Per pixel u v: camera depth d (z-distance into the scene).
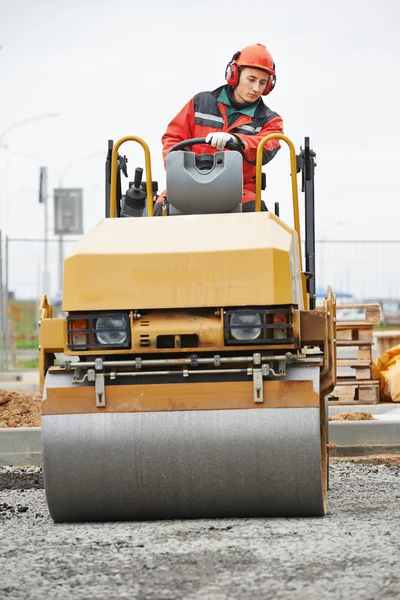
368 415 22.95
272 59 17.52
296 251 13.84
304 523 12.43
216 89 17.58
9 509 14.79
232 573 9.92
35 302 65.50
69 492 12.64
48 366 13.20
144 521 13.00
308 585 9.41
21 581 9.87
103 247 12.83
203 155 14.79
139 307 12.55
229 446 12.38
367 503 14.61
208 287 12.51
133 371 12.70
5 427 22.59
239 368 12.67
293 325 12.56
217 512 12.83
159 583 9.65
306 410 12.35
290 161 15.32
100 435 12.48
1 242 48.19
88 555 10.91
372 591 9.16
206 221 13.45
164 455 12.45
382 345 40.12
